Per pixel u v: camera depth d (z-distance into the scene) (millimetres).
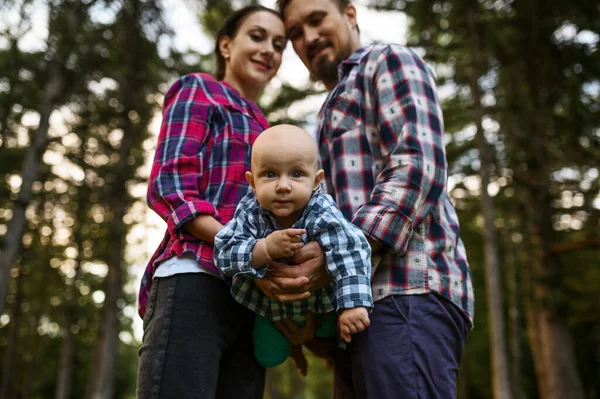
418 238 1826
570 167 11336
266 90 11336
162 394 1594
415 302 1749
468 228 13438
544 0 10703
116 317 12070
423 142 1812
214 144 1938
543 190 11609
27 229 15711
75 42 8773
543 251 12148
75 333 16547
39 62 9070
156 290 1760
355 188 1949
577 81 10750
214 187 1869
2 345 20078
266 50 2326
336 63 2469
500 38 10398
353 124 2023
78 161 11070
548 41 11047
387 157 1886
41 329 19938
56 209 14805
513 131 10805
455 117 11148
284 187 1589
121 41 9898
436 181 1809
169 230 1793
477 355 20062
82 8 9047
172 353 1632
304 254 1604
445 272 1824
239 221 1689
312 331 1775
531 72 11375
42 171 11742
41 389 22766
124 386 28047
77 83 9477
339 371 2096
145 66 10414
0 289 8422
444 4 10094
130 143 11594
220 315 1734
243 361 1871
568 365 11805
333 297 1686
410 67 1952
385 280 1774
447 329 1777
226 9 9617
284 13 2562
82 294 14695
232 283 1693
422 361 1678
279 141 1619
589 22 10500
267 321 1839
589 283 12586
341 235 1607
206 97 2012
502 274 16219
